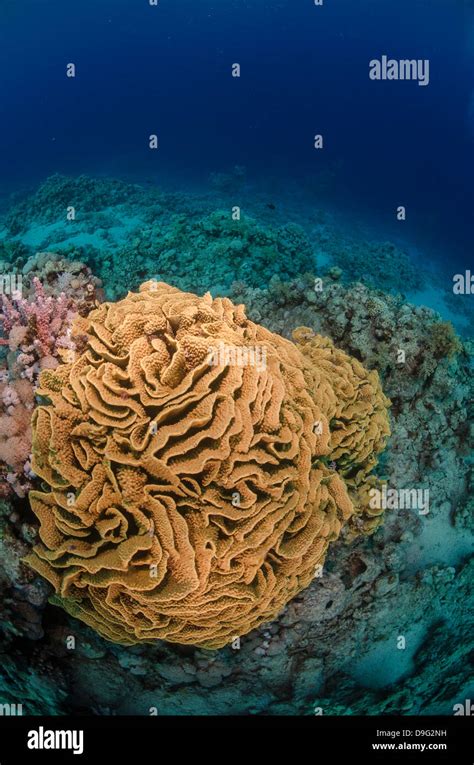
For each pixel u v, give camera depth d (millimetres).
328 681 5922
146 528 3438
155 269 11367
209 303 4500
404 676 6191
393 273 18938
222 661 5348
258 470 3660
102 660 5176
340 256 18453
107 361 3869
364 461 5805
